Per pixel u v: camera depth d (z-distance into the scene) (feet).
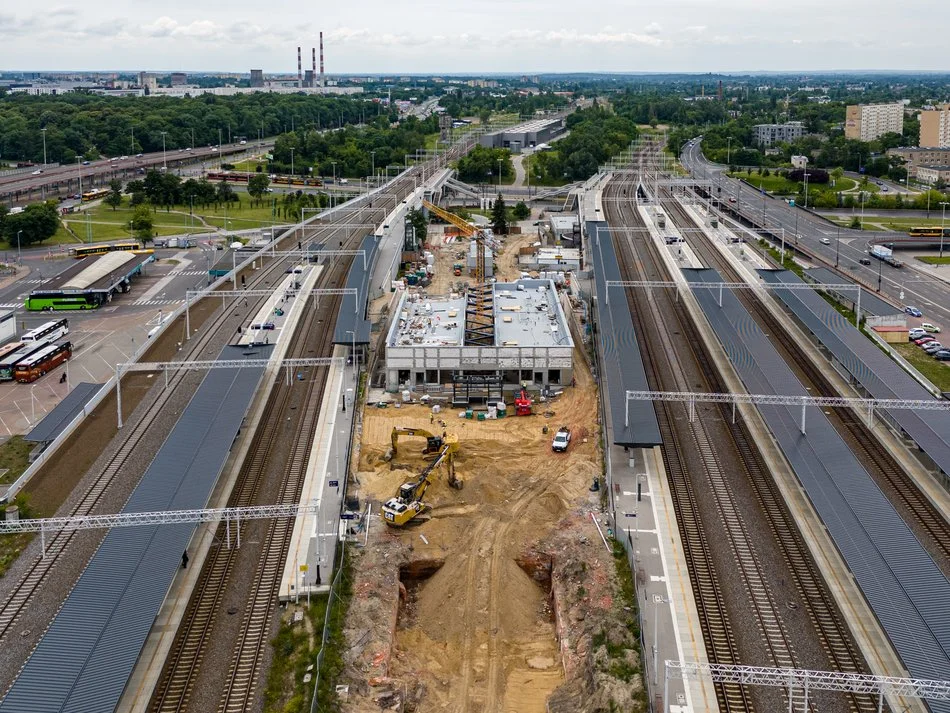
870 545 285.43
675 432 402.31
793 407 401.70
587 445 402.72
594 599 283.59
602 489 355.36
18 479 353.92
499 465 387.75
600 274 640.17
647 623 267.18
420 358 465.47
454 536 334.03
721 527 321.32
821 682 236.22
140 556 282.36
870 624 264.93
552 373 468.34
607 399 434.30
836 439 365.40
